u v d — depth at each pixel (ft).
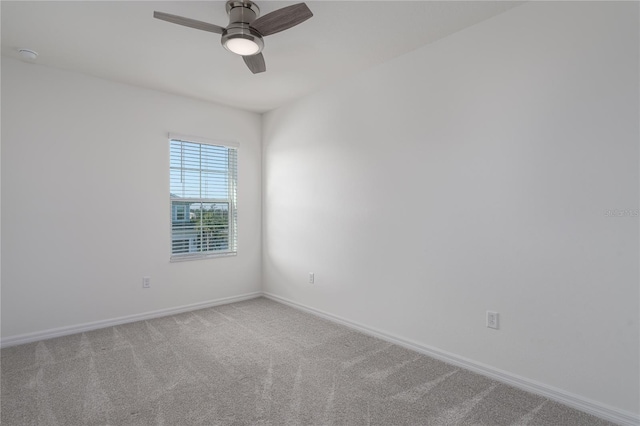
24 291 9.72
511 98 7.34
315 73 10.68
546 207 6.90
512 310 7.41
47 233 10.05
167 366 8.29
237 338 10.12
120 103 11.27
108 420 6.18
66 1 6.97
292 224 13.37
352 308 11.00
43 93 9.96
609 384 6.23
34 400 6.79
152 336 10.24
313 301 12.45
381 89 10.01
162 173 12.18
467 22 7.83
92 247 10.80
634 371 5.98
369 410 6.52
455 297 8.38
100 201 10.93
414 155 9.19
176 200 12.67
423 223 9.02
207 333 10.51
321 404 6.72
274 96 12.70
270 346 9.55
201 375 7.86
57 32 8.19
